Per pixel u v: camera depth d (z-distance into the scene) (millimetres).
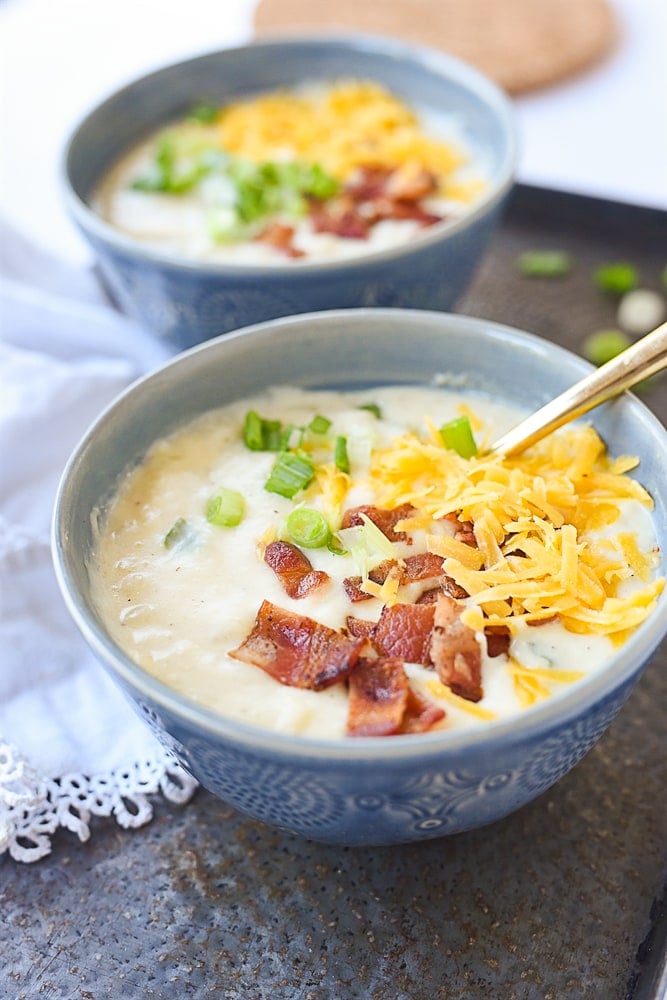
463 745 368
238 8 933
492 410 489
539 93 809
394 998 407
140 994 411
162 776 451
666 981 402
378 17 847
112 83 833
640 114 780
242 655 417
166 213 630
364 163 643
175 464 476
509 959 414
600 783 451
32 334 606
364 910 425
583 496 452
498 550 431
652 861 433
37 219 692
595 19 852
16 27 927
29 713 469
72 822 442
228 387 487
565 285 638
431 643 411
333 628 423
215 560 445
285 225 609
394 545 438
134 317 595
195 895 430
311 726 400
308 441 481
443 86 668
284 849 439
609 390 446
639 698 472
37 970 417
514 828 441
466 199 624
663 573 427
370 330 488
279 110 688
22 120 792
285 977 412
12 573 494
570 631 417
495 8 861
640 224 662
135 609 434
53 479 540
